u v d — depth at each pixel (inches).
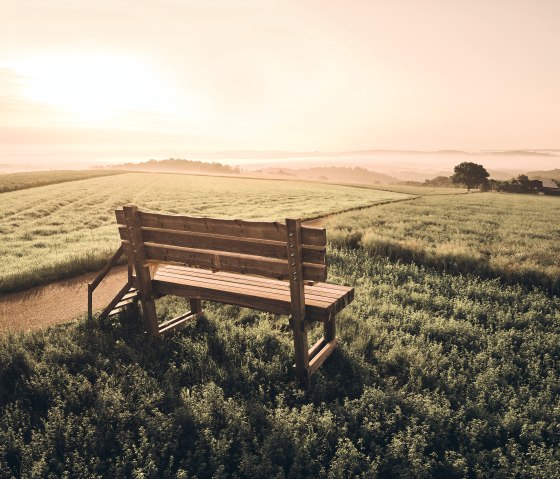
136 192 1850.4
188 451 142.7
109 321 241.0
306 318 179.0
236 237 178.2
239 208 1208.2
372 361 209.6
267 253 173.3
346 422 158.1
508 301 316.5
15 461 142.8
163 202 1385.3
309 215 976.3
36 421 161.0
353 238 551.2
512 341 241.4
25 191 1750.7
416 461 137.1
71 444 147.6
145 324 218.7
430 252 452.1
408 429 152.3
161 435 150.8
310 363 187.5
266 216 976.9
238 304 191.9
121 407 164.7
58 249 541.0
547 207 1504.7
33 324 264.8
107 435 150.9
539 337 240.8
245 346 220.5
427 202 1542.8
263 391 177.9
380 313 274.5
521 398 179.8
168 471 134.6
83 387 174.7
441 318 265.6
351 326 243.9
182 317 245.0
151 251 205.9
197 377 189.5
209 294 199.2
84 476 133.9
